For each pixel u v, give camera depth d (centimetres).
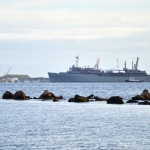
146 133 11325
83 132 11462
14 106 19712
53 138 10494
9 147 9419
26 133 11194
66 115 15825
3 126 12512
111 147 9500
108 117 15162
